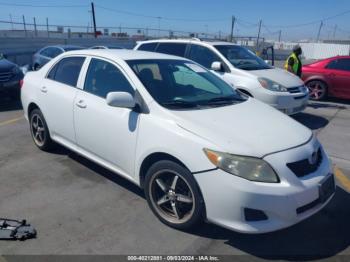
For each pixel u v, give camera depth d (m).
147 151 3.23
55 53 13.80
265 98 6.78
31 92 5.02
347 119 7.93
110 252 2.88
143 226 3.26
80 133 4.14
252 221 2.74
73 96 4.20
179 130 3.02
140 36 35.00
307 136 3.23
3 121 6.99
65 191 3.91
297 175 2.84
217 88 4.12
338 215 3.56
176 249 2.95
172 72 3.96
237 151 2.75
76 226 3.23
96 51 4.25
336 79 9.93
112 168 3.83
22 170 4.46
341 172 4.75
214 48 7.68
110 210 3.54
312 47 47.06
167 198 3.24
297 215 2.77
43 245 2.93
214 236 3.13
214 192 2.77
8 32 27.83
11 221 3.24
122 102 3.26
